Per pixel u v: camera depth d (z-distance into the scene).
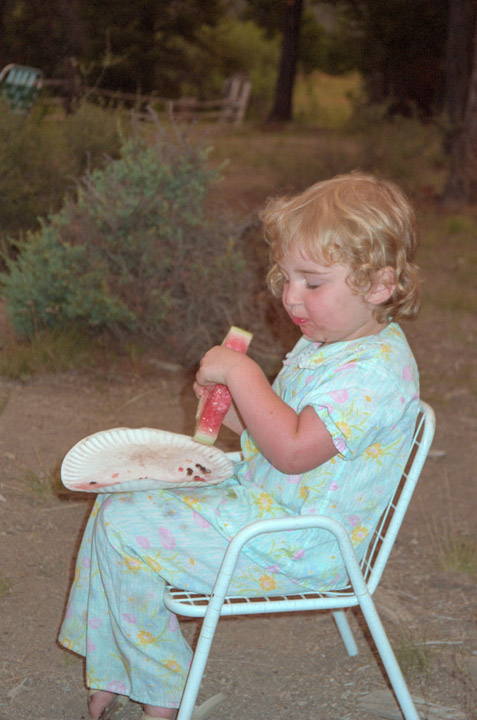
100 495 2.28
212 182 6.05
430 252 10.30
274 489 2.15
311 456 1.99
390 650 2.08
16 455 4.14
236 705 2.53
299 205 2.04
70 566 3.28
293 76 25.03
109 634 2.20
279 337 5.91
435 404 5.60
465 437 5.08
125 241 5.77
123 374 5.46
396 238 2.02
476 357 6.66
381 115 18.38
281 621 3.07
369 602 2.06
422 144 14.71
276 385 2.34
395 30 22.31
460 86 15.08
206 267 5.75
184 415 4.95
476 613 3.13
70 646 2.31
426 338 7.09
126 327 5.88
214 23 25.84
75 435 4.48
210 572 2.12
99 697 2.28
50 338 5.56
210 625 1.96
